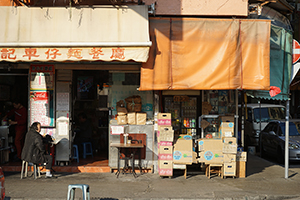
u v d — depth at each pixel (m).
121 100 9.57
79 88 12.62
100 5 8.30
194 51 8.29
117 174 8.95
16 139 10.09
